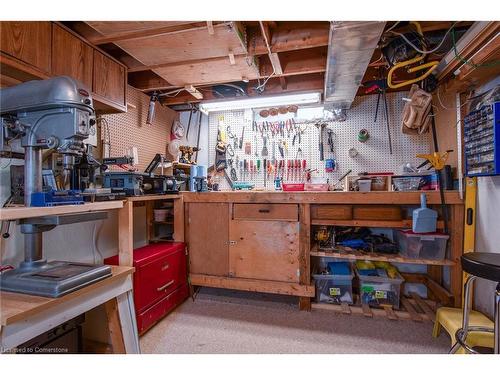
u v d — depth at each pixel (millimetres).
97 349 1696
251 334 1867
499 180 1660
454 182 2137
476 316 1713
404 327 1948
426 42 1898
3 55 1250
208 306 2311
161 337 1836
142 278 1871
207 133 3412
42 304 1021
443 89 2178
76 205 1180
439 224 1996
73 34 1601
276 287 2223
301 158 3062
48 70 1452
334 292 2279
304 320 2059
